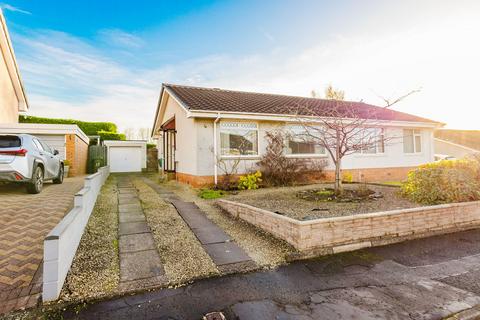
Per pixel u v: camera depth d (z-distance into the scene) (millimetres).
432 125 15445
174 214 6691
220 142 10828
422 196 6859
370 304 2947
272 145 11477
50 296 2918
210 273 3707
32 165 7551
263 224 5492
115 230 5371
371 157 14094
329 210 6031
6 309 2781
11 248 4156
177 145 13484
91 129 24438
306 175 12102
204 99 12031
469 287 3342
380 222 5000
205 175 10492
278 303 2973
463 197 6445
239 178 10914
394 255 4418
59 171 10258
